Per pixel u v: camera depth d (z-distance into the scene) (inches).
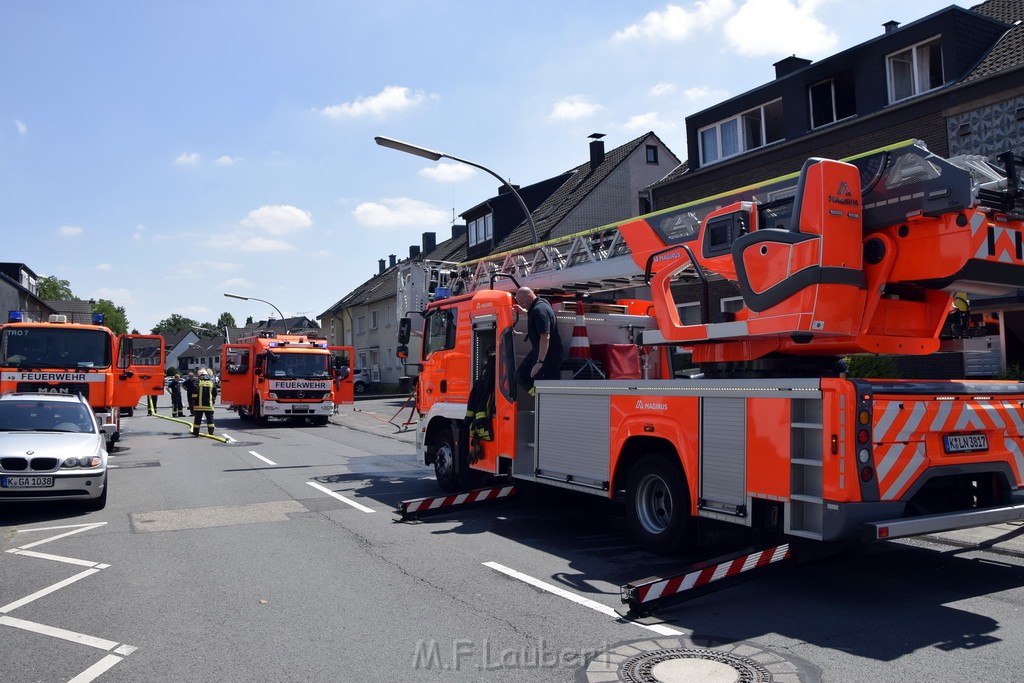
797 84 786.2
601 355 357.4
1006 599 217.9
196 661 177.3
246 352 1029.2
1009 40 655.1
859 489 198.4
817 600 219.0
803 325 231.9
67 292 3496.6
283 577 250.1
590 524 335.9
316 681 165.5
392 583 241.9
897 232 233.5
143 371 671.8
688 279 310.3
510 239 1413.6
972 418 223.3
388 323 1897.1
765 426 217.6
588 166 1457.9
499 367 348.8
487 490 361.1
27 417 391.9
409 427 906.1
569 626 199.6
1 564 269.4
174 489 436.8
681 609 212.4
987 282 223.6
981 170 229.6
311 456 614.5
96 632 197.9
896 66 705.6
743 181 826.8
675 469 254.5
